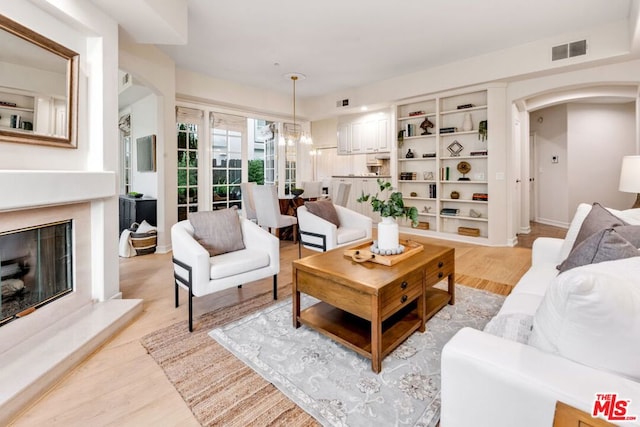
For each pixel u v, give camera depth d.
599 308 0.79
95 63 2.47
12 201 1.72
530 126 7.42
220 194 6.12
